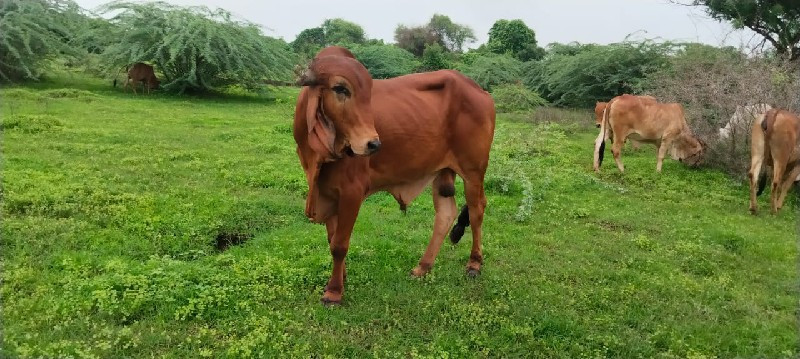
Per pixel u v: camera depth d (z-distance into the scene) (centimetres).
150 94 1992
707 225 705
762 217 770
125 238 530
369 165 423
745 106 998
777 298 484
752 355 390
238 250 529
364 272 488
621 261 561
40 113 1230
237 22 2188
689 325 426
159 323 383
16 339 348
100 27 2098
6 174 681
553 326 411
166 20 2033
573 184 880
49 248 494
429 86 456
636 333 413
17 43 1844
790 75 1109
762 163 775
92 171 746
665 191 895
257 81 2212
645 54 2058
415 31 5444
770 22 1677
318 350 366
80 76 2311
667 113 1038
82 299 399
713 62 1314
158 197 656
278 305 421
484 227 650
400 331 398
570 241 620
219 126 1269
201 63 2075
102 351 345
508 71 2895
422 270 496
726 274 537
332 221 442
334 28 5606
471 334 395
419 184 472
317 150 373
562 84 2297
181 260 507
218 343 365
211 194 688
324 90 366
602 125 1036
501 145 1116
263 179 770
